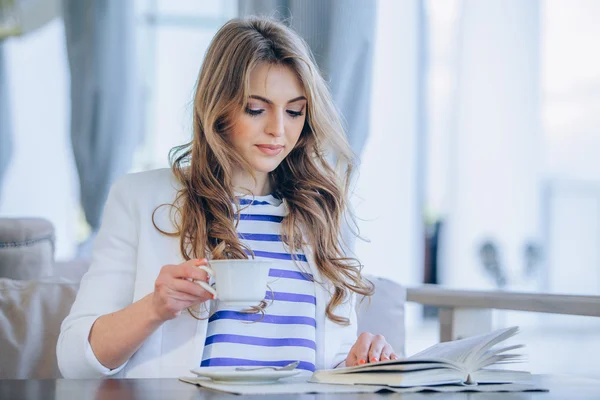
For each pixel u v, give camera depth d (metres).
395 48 3.45
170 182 1.58
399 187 3.42
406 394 1.05
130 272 1.52
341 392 1.05
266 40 1.52
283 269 1.57
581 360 5.79
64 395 0.98
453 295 1.78
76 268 2.21
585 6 7.38
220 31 1.55
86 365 1.37
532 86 5.39
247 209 1.61
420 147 3.71
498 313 6.61
